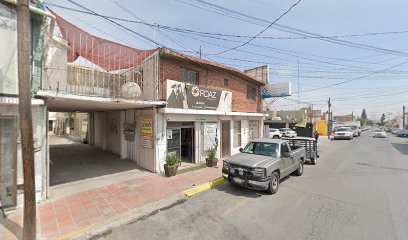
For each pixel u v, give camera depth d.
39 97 6.16
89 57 8.72
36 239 4.49
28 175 4.19
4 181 5.67
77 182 8.30
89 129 19.19
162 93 9.80
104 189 7.56
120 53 9.38
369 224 5.09
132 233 4.84
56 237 4.63
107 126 15.42
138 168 10.50
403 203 6.41
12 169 5.73
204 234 4.75
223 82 13.60
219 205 6.36
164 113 9.78
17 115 5.73
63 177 8.98
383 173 10.19
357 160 13.78
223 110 13.10
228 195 7.20
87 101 7.47
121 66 9.77
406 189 7.73
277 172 7.70
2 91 5.53
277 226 5.06
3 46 5.54
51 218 5.43
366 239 4.44
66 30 7.70
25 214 4.20
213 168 10.65
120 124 12.83
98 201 6.53
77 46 8.19
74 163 11.51
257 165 7.08
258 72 18.16
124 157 12.63
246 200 6.73
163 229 5.00
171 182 8.35
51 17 6.18
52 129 36.38
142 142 10.57
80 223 5.22
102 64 9.25
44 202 6.39
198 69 11.91
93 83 8.67
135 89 8.27
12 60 5.68
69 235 4.71
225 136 13.60
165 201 6.64
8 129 5.68
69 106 10.15
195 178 8.89
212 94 12.04
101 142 16.50
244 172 7.18
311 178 9.29
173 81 9.94
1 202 5.63
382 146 21.84
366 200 6.66
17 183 5.78
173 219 5.49
